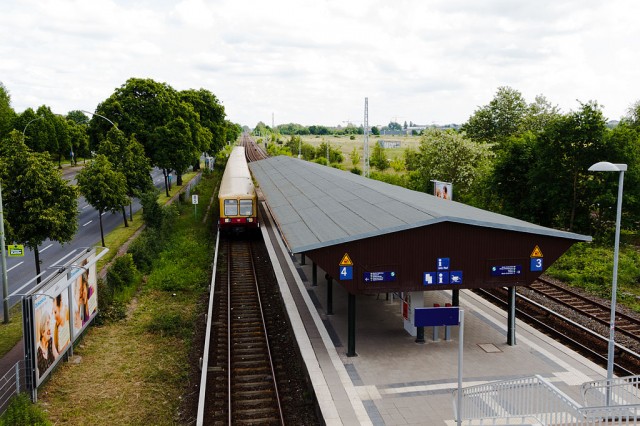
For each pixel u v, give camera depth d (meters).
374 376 13.29
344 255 14.03
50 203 18.70
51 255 27.03
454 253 14.41
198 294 21.59
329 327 16.88
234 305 20.47
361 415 11.36
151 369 14.47
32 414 10.01
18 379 11.82
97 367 14.45
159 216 30.47
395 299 19.88
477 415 10.98
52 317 13.45
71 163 74.06
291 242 14.76
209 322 17.31
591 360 15.07
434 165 44.38
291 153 99.69
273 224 36.19
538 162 33.44
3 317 17.67
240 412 12.16
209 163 72.00
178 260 26.41
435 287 14.42
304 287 21.36
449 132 45.53
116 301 19.09
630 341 16.38
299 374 14.52
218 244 30.62
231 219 32.00
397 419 11.20
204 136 58.75
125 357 15.22
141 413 12.14
